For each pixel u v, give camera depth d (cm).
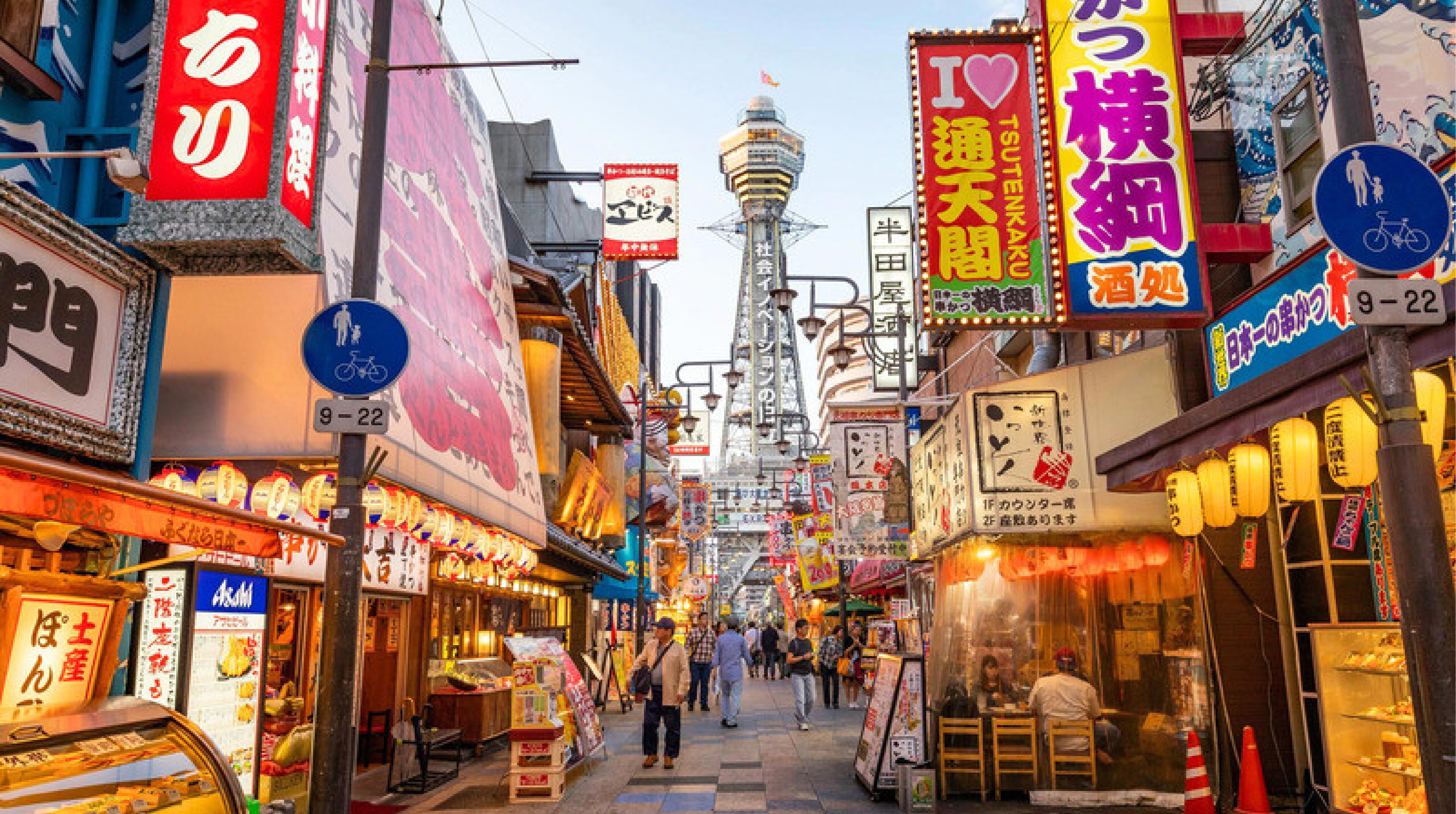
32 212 525
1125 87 1010
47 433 539
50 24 602
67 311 565
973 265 995
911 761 1016
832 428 1794
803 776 1201
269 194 605
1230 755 1015
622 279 3189
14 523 490
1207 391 1053
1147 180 991
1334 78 512
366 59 963
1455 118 734
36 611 502
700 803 1026
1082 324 986
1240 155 1106
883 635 2205
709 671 2147
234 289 732
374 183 650
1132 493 1031
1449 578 450
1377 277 503
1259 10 1001
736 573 10706
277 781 865
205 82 620
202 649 731
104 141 626
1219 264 1076
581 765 1284
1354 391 479
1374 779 766
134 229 598
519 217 2253
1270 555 1062
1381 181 490
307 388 710
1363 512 935
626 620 3025
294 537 809
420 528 915
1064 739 1029
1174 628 1052
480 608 1669
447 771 1171
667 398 3453
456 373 1040
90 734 456
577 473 1741
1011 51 1046
